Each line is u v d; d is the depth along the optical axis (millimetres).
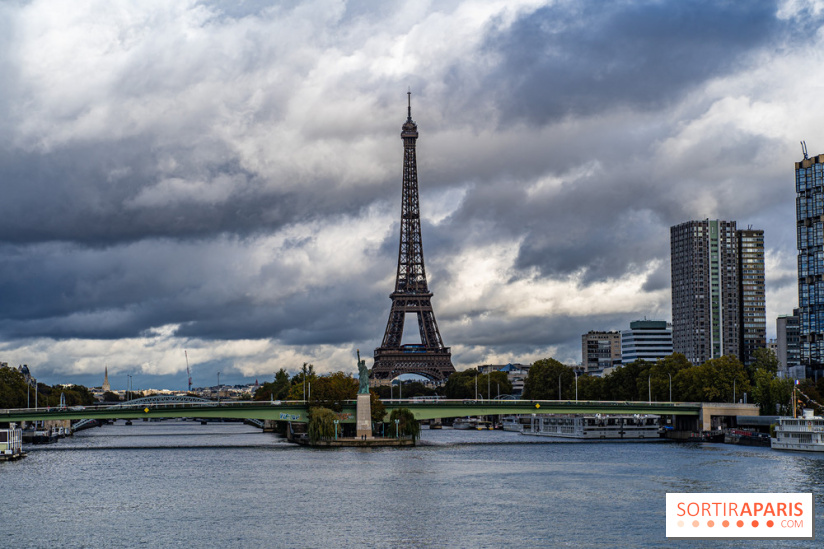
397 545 164875
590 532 172875
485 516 188000
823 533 171125
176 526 181875
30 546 166250
